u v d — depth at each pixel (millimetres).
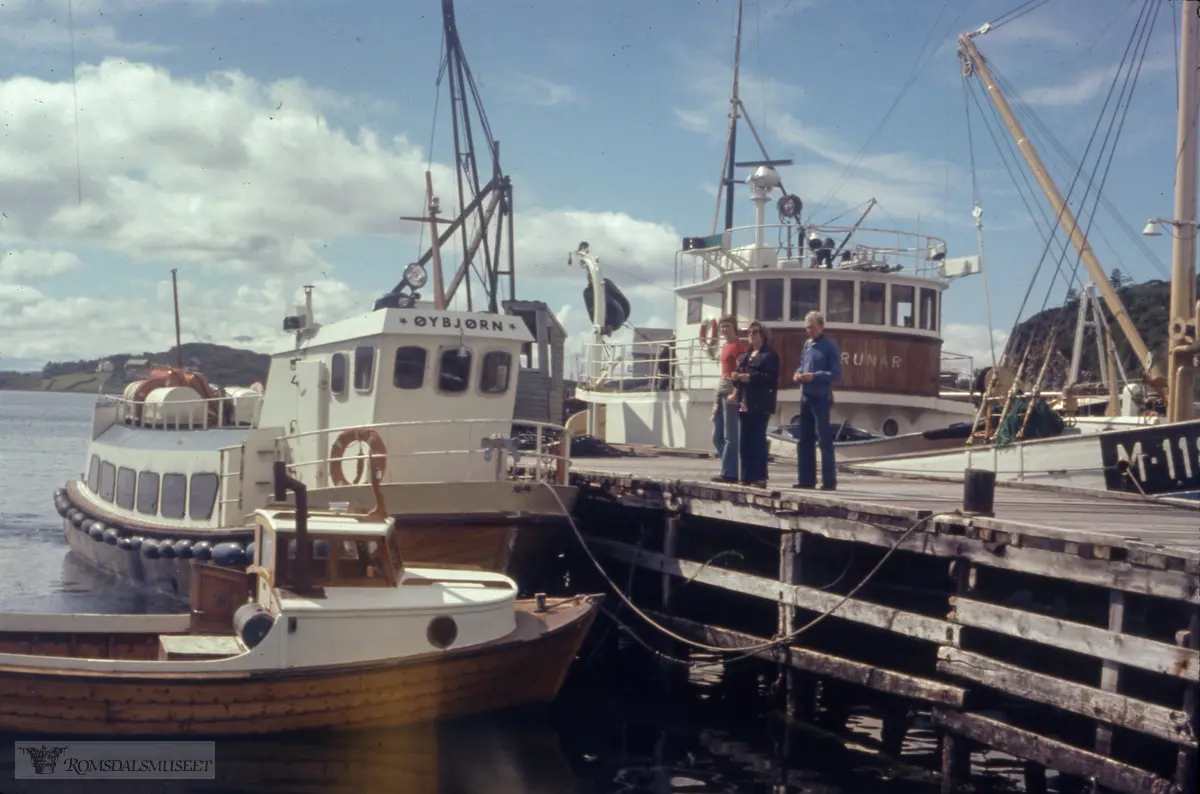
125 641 12367
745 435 14117
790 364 23766
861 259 24953
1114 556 9031
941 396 27156
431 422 14547
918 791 10750
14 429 106000
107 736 10758
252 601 12227
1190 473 15391
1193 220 18969
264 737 11000
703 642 13977
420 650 11211
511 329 16203
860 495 13758
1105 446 16359
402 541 13953
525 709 12195
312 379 16750
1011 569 9945
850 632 13445
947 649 10531
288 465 15102
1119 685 9070
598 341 30141
